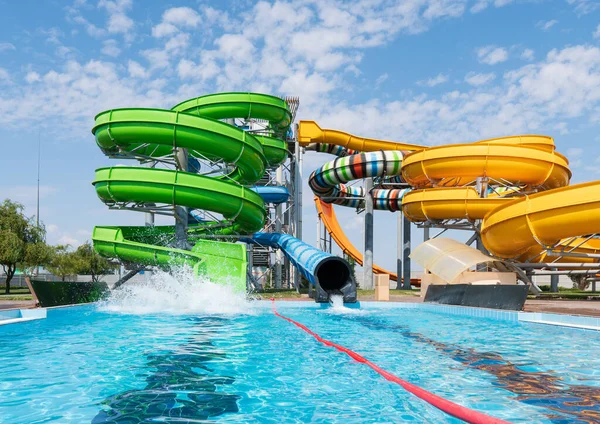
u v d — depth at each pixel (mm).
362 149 38969
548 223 18938
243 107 27312
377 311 16438
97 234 21219
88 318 13094
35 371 6293
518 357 7492
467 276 20188
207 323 12070
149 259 20484
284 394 5184
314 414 4465
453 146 26516
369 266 35094
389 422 4227
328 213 47031
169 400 4930
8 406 4680
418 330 11055
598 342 9211
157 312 15039
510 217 20500
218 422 4227
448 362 7066
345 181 34656
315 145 40156
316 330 10930
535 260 28438
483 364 6918
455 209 26594
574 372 6375
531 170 25828
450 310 15891
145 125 19906
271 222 40125
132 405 4734
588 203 17578
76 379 5840
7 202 36219
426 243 23297
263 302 17922
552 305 17656
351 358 7355
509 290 13898
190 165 31578
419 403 4852
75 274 48062
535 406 4742
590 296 25781
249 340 9227
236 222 24797
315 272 18109
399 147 38875
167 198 19953
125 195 19750
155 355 7512
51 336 9609
